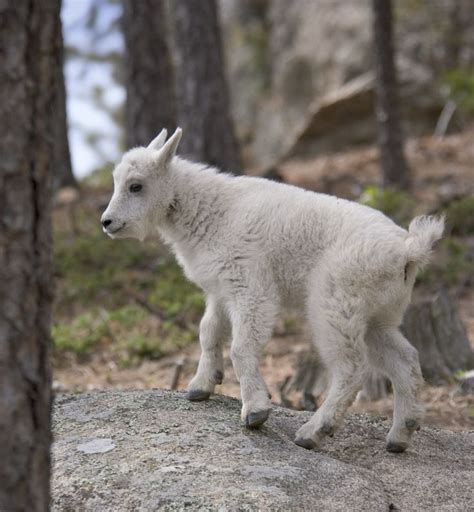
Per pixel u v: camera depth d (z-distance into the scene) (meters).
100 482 14.45
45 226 10.65
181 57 46.44
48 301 10.76
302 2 81.69
